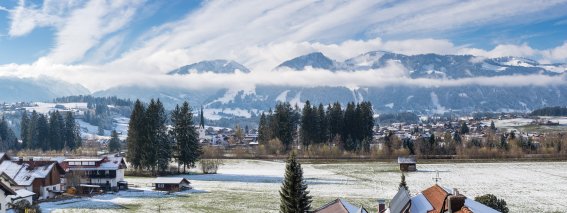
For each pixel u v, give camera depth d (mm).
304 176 138125
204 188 116188
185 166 158125
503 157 185625
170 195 105000
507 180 129000
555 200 97875
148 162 141375
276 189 114438
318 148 193500
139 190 112250
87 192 108875
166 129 148125
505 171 148750
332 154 188250
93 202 95375
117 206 90688
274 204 93562
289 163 62344
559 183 123438
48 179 102438
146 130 142000
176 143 149125
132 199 99625
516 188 114500
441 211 37031
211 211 86062
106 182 117812
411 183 122688
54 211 84375
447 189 41125
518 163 170375
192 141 149500
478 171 148750
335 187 116812
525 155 188500
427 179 130875
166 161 144875
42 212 82812
